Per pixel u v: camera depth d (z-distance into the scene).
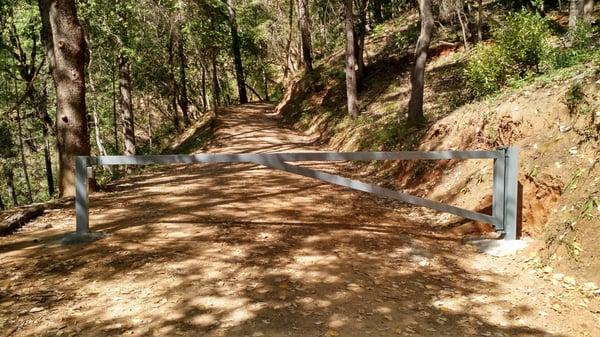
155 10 16.56
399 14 29.50
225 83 41.59
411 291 4.66
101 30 17.31
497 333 3.89
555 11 18.73
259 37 36.56
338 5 21.52
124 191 9.45
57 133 9.09
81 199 5.95
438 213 7.71
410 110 11.77
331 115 19.00
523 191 6.24
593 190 5.21
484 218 6.04
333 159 5.83
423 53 11.46
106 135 33.38
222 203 8.10
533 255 5.51
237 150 15.84
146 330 3.69
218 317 3.92
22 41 20.05
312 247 5.82
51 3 8.63
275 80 50.50
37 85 22.02
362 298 4.41
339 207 8.15
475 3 21.12
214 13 23.11
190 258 5.27
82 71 9.06
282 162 5.83
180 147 22.33
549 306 4.43
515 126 7.23
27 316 3.91
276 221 7.00
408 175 9.80
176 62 32.28
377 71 21.08
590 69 6.76
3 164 24.41
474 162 7.84
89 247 5.66
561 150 6.03
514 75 8.90
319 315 4.03
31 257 5.36
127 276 4.76
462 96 13.02
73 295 4.33
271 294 4.39
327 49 33.25
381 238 6.33
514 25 9.11
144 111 36.91
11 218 6.80
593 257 4.77
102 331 3.66
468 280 5.03
